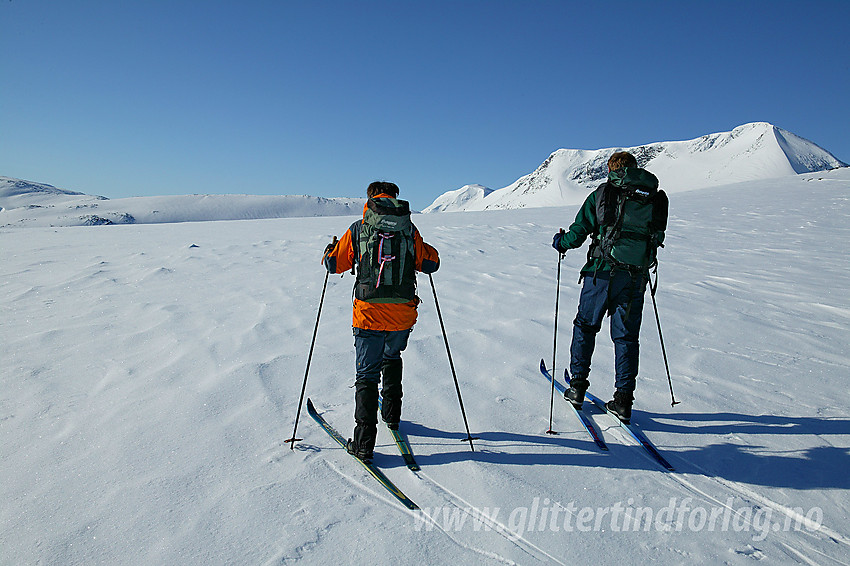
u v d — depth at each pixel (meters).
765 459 2.69
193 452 2.64
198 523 2.06
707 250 10.01
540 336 4.73
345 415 3.13
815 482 2.47
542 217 18.80
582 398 3.27
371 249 2.65
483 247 10.68
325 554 1.89
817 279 7.23
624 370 3.07
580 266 8.38
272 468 2.51
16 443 2.72
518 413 3.24
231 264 8.70
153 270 8.00
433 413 3.21
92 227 17.95
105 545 1.93
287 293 6.45
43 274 7.87
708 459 2.71
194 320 5.20
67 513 2.12
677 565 1.90
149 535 1.99
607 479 2.51
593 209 3.18
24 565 1.82
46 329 4.92
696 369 3.96
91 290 6.66
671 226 13.73
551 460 2.69
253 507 2.18
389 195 2.80
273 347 4.35
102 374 3.75
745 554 1.98
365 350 2.69
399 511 2.19
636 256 3.04
